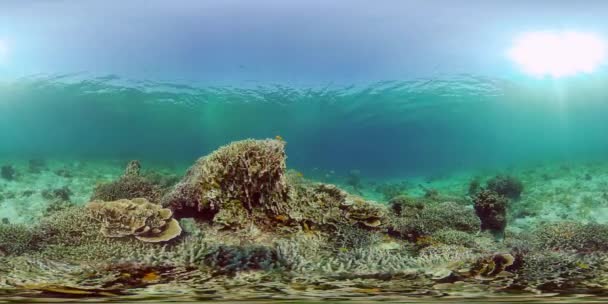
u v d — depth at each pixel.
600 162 7.21
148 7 11.12
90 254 3.27
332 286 3.19
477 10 10.88
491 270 3.30
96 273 3.14
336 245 3.53
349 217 3.72
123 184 4.08
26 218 4.30
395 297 3.17
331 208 3.76
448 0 11.03
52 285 3.06
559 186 5.70
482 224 4.16
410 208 4.14
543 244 3.67
